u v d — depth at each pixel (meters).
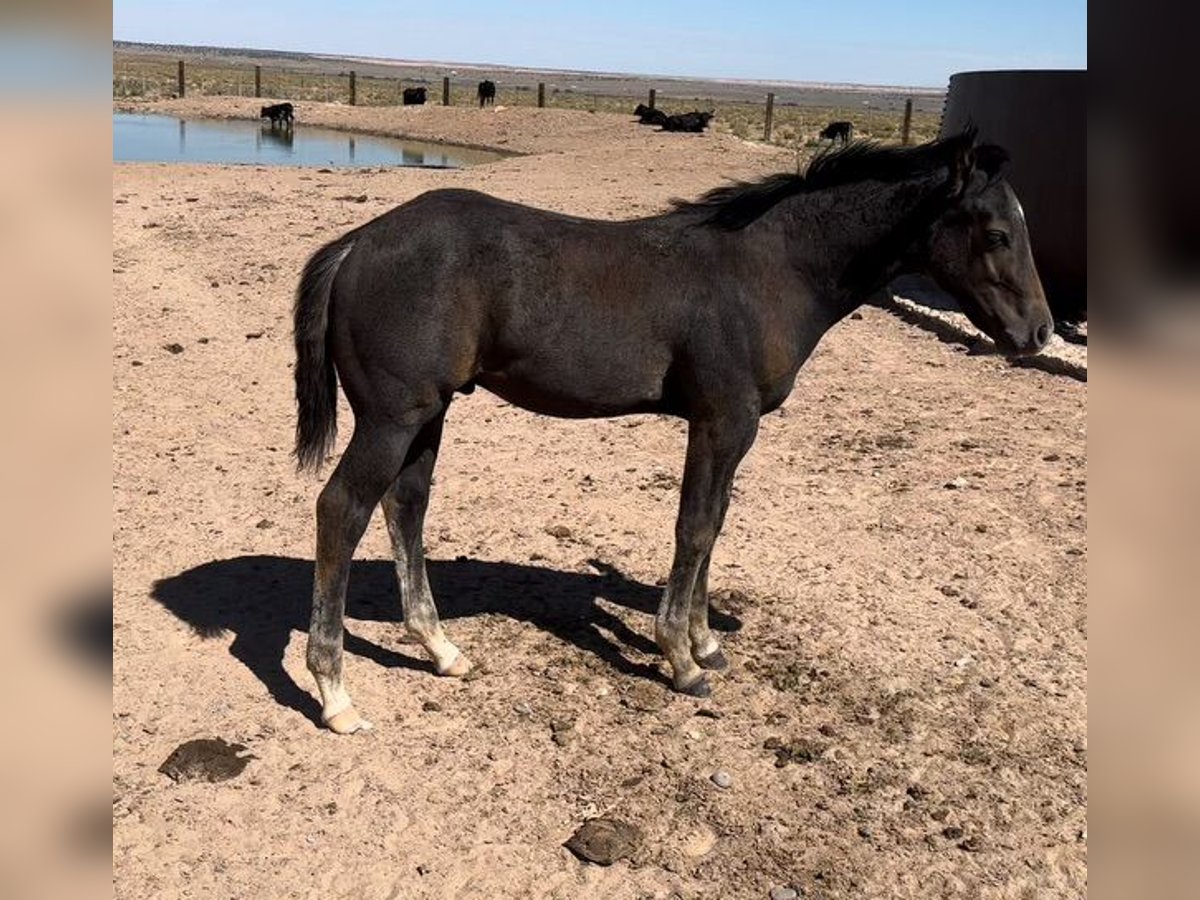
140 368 8.41
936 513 6.35
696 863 3.51
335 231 13.13
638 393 4.04
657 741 4.14
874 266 4.11
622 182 17.94
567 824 3.67
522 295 3.83
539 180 17.88
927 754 4.12
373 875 3.40
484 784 3.85
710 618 5.09
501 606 5.15
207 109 41.09
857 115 61.19
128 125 34.78
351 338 3.79
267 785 3.78
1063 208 9.73
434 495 6.45
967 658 4.80
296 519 5.99
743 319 3.96
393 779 3.85
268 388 8.23
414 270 3.72
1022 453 7.37
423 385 3.79
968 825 3.73
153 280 10.80
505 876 3.42
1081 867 3.54
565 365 3.93
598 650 4.80
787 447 7.48
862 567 5.66
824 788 3.90
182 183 16.34
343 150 29.11
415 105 43.28
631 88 157.25
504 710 4.31
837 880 3.45
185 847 3.46
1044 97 9.73
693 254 3.98
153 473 6.51
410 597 4.46
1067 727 4.31
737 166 20.72
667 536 6.01
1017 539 6.02
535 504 6.38
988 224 3.91
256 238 12.66
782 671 4.67
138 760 3.86
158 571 5.29
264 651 4.63
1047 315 3.99
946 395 8.68
